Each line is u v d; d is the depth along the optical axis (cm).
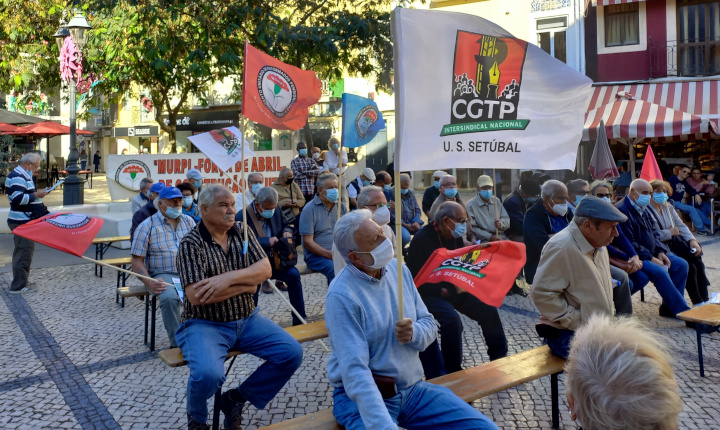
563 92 383
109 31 1548
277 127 567
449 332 450
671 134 1240
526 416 425
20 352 570
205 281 365
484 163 369
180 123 2942
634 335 150
